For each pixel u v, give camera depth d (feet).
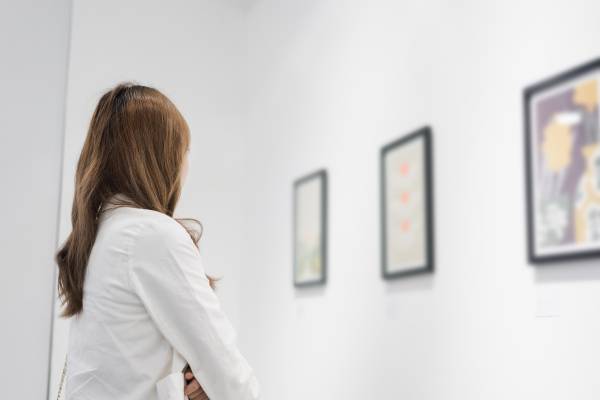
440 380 8.20
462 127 8.24
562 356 6.64
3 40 9.00
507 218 7.46
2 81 8.91
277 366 11.80
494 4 7.91
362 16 10.42
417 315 8.70
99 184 4.99
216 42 13.34
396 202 9.22
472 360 7.75
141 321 4.65
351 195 10.33
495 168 7.69
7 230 8.64
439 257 8.41
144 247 4.65
